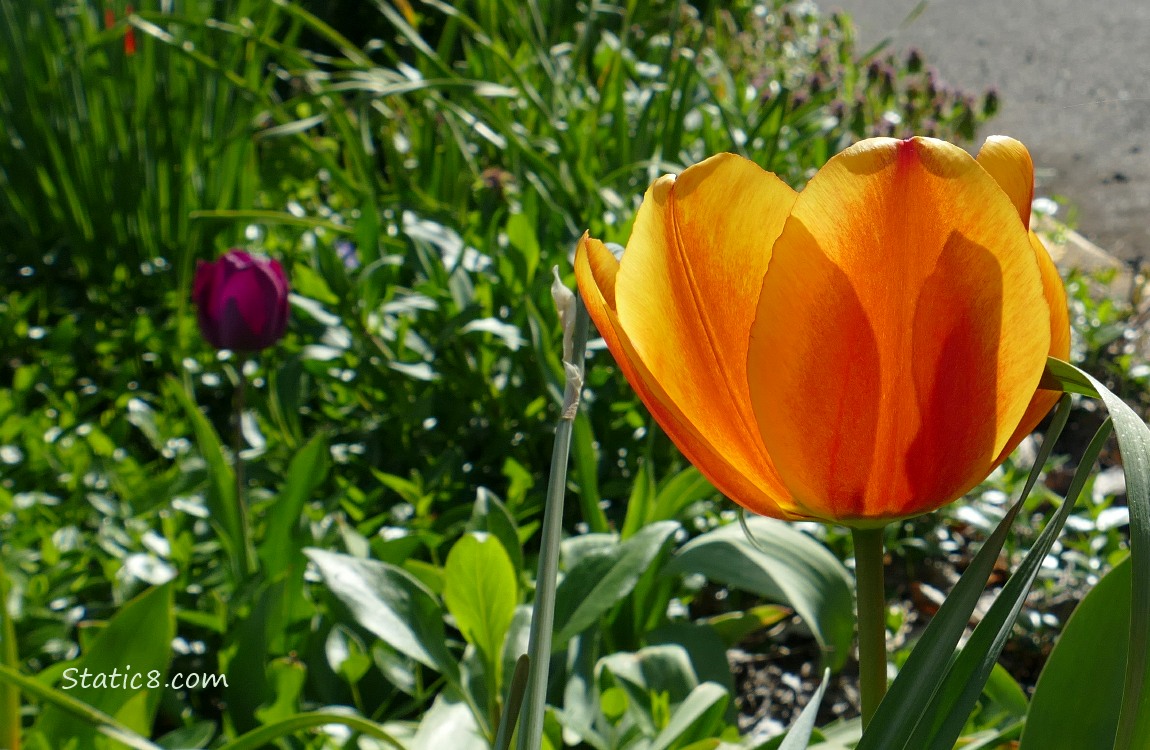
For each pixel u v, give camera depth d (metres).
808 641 0.94
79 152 1.36
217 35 1.39
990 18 3.76
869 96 1.81
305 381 1.07
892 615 0.89
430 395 0.99
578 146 1.28
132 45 1.31
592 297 0.51
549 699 0.77
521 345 1.04
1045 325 0.47
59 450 0.97
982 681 0.48
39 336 1.23
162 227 1.39
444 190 1.38
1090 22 3.63
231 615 0.82
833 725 0.73
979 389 0.48
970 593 0.48
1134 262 1.73
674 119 1.37
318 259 1.08
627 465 1.02
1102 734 0.55
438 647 0.69
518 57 1.59
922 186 0.47
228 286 0.79
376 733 0.60
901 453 0.49
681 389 0.50
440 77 1.42
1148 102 2.76
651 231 0.49
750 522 0.81
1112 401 0.46
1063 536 0.98
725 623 0.88
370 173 1.28
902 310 0.48
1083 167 2.32
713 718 0.73
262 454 0.99
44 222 1.46
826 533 0.95
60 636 0.79
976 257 0.47
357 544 0.82
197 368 1.18
